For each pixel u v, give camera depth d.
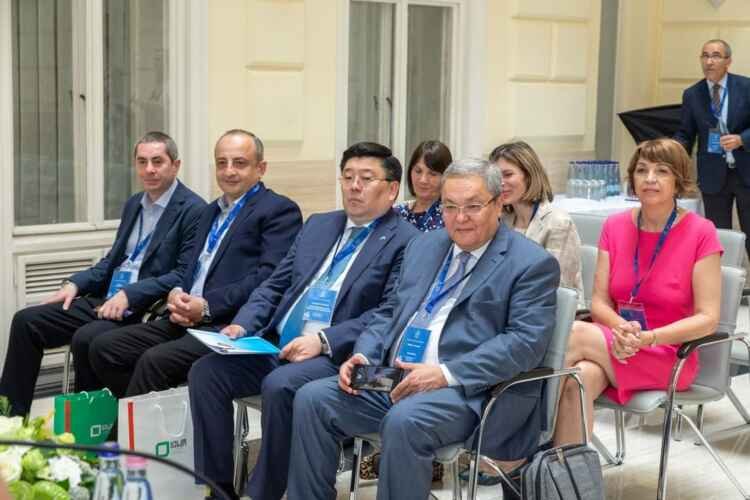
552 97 8.99
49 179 6.61
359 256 4.68
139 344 5.16
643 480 5.16
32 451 3.08
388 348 4.35
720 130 8.55
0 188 6.30
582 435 4.35
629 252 4.85
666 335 4.50
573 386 4.40
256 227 5.26
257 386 4.63
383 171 4.69
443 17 8.45
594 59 9.30
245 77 7.12
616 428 5.36
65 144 6.66
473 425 4.03
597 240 6.00
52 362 6.70
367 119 8.07
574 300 4.19
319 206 7.63
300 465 4.18
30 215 6.56
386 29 8.10
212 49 6.95
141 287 5.43
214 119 7.00
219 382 4.52
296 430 4.18
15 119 6.43
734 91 8.49
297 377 4.36
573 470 4.06
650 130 9.18
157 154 5.60
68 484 3.05
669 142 4.76
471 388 3.99
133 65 6.84
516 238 4.24
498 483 5.07
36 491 2.97
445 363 4.05
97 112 6.71
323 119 7.59
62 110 6.62
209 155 6.99
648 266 4.79
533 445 4.22
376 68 8.09
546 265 4.14
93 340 5.19
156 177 5.61
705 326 4.56
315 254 4.83
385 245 4.67
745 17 9.29
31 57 6.46
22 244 6.45
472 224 4.18
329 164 7.66
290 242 5.25
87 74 6.65
